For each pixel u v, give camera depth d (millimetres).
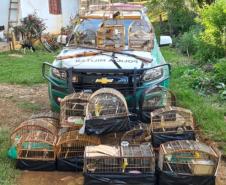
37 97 9102
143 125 5969
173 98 6824
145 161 4902
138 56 6891
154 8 19422
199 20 14023
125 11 8445
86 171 4871
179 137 5570
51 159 5434
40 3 18453
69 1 19234
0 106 8367
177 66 11703
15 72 11492
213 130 6848
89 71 6449
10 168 5430
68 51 7305
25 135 5664
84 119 5617
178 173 4887
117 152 5027
